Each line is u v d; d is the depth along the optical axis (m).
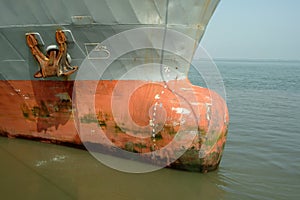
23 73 6.52
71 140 6.55
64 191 5.04
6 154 6.33
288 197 5.15
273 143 8.15
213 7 6.34
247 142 8.19
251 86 22.73
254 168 6.33
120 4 5.53
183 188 5.24
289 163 6.69
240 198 5.05
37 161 6.04
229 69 55.75
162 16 5.68
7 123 7.09
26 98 6.70
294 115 11.83
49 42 6.08
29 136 6.98
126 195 4.99
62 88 6.35
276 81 27.16
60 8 5.72
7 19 6.08
